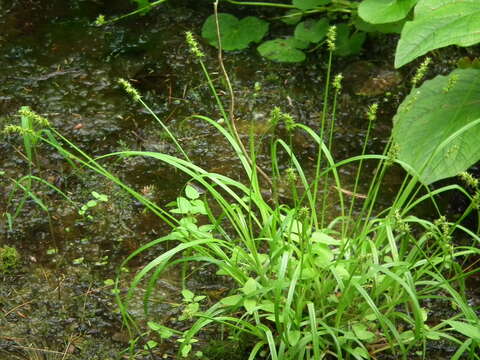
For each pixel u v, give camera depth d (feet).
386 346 3.05
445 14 3.47
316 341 2.57
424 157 3.68
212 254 3.45
